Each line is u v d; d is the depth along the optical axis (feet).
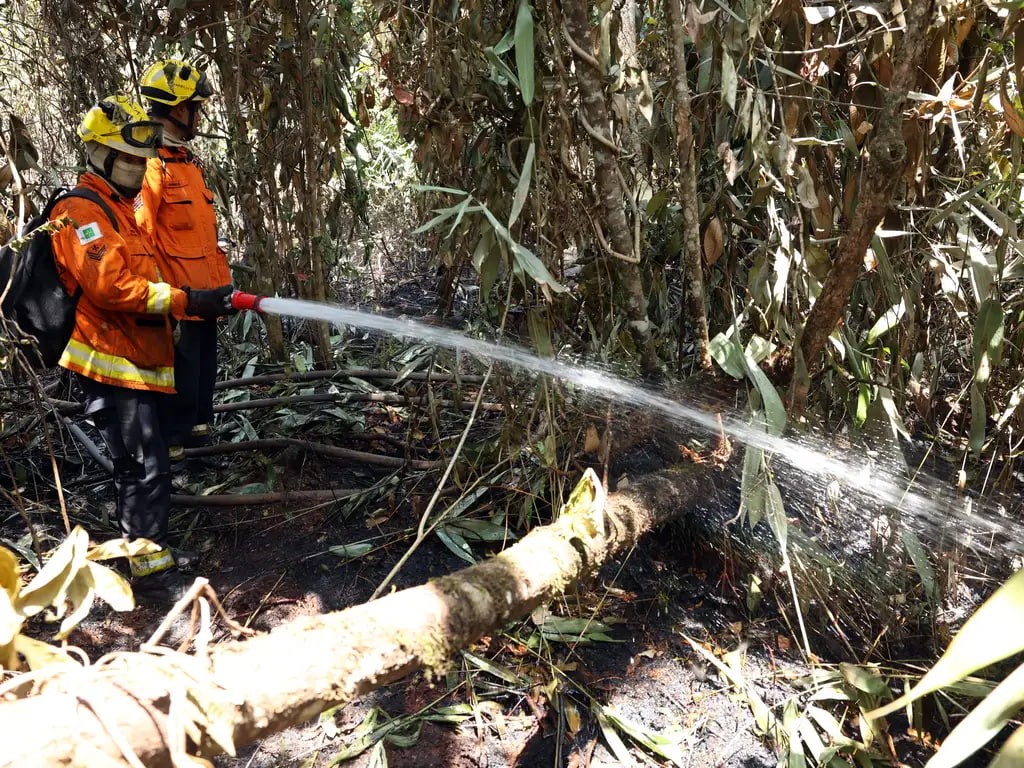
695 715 7.19
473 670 7.43
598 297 8.85
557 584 5.54
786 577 8.31
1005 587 2.66
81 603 3.92
